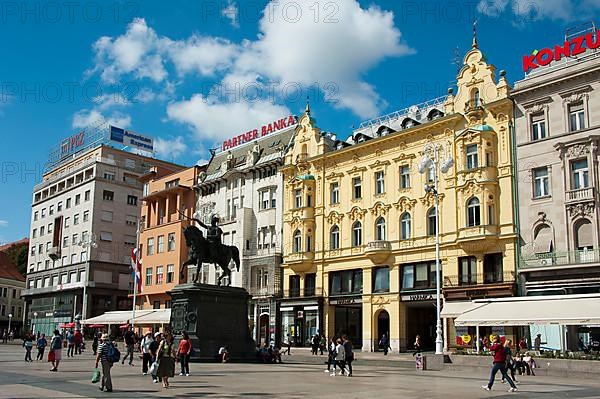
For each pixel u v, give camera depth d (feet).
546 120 151.94
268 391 65.67
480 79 166.50
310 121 215.10
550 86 151.23
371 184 190.90
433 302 170.50
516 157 156.35
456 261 163.84
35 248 353.31
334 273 198.08
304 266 204.13
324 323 195.62
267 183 227.40
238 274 225.35
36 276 344.28
